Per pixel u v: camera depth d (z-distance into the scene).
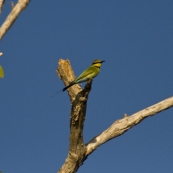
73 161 14.37
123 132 14.95
